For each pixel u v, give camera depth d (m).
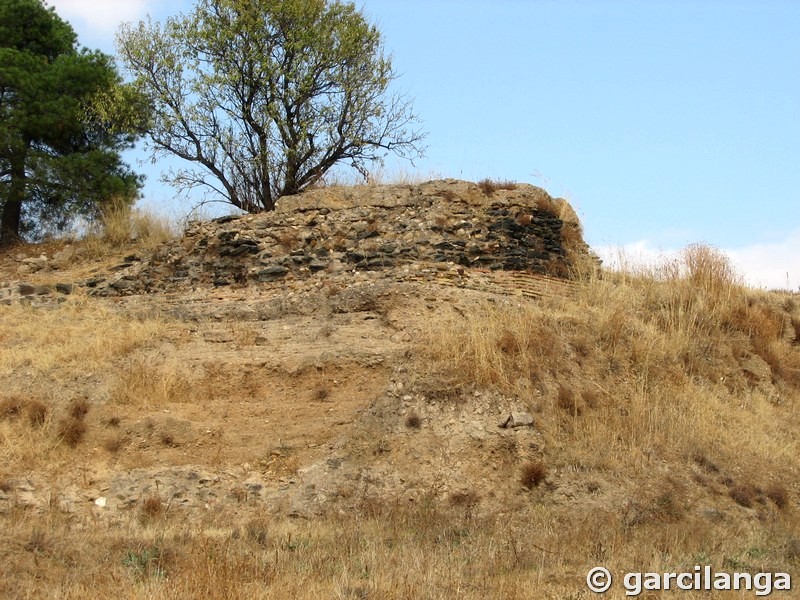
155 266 21.22
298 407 15.95
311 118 25.88
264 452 15.09
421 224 20.47
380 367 16.39
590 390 16.47
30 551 10.95
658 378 17.59
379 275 19.20
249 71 25.66
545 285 19.66
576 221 22.06
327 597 9.66
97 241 24.70
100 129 27.19
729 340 20.16
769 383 19.80
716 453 16.31
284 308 18.61
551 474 14.70
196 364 16.88
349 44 25.86
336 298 18.48
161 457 15.02
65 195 26.09
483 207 21.14
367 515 13.77
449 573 10.59
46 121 25.84
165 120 25.55
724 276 21.52
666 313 19.88
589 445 15.38
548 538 12.45
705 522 14.16
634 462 15.23
